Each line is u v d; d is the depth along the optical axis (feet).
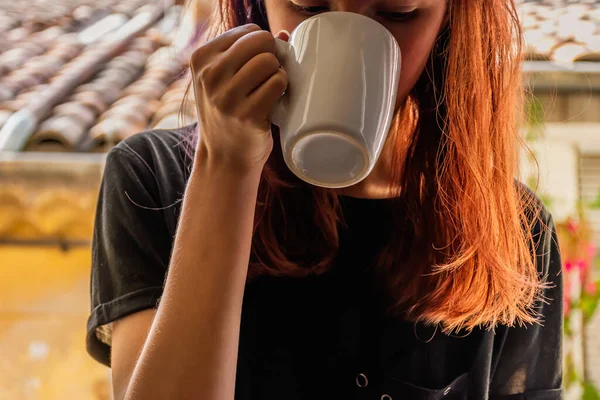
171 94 9.99
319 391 3.09
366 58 2.30
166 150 3.28
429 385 3.20
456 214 3.20
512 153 3.29
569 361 8.01
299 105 2.31
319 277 3.14
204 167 2.59
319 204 3.12
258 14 3.24
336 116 2.25
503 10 3.19
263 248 3.09
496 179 3.25
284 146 2.36
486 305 3.22
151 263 3.03
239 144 2.45
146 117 9.44
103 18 13.98
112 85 10.55
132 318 2.91
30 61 11.57
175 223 3.10
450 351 3.25
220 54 2.40
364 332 3.14
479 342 3.30
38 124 9.05
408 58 2.62
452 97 3.15
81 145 8.70
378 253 3.18
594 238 8.27
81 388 9.14
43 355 9.12
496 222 3.22
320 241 3.14
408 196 3.24
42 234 8.59
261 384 3.07
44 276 9.05
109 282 3.03
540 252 3.58
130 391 2.50
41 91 10.04
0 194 7.95
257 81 2.34
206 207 2.56
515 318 3.52
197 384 2.46
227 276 2.54
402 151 3.32
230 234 2.55
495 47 3.19
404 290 3.14
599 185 8.21
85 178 7.91
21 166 7.88
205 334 2.49
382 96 2.33
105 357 3.15
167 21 12.96
